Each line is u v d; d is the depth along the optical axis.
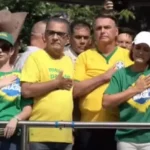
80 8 13.16
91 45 8.45
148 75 7.33
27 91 7.30
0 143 6.91
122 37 8.98
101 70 7.71
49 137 7.12
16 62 7.73
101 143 7.41
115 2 11.44
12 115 7.21
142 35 7.36
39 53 7.49
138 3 11.47
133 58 7.54
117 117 7.48
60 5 13.27
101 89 7.59
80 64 7.77
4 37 7.31
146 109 7.23
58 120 7.24
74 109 7.77
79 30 8.39
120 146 7.20
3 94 7.20
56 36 7.46
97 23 7.85
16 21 7.80
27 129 6.82
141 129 7.07
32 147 7.05
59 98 7.32
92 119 7.59
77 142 7.44
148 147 7.14
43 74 7.41
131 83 7.34
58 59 7.56
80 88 7.59
